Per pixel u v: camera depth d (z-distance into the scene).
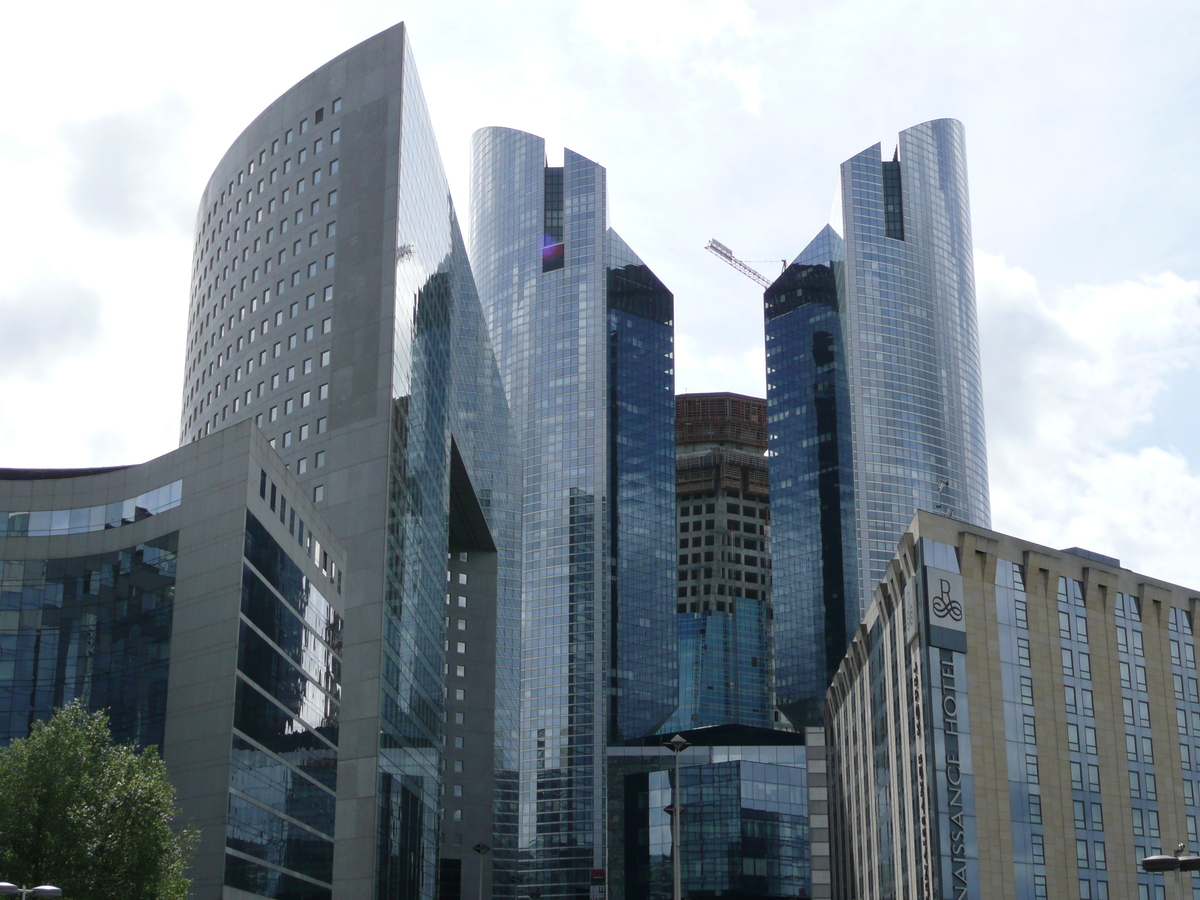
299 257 163.25
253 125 176.88
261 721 111.06
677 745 79.44
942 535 131.25
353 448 149.00
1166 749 140.88
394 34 164.50
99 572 113.31
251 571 110.19
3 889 56.19
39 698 108.31
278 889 114.44
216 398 170.75
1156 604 147.12
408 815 152.12
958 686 127.19
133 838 76.31
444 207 189.75
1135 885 131.50
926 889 124.31
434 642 172.38
